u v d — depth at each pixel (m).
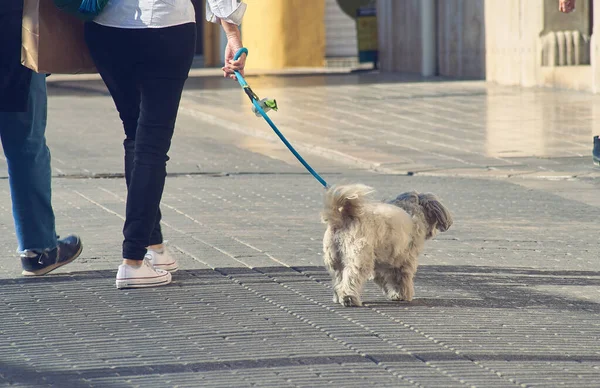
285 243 13.16
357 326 9.34
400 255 10.05
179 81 10.43
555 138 24.48
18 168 10.96
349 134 25.97
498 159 21.41
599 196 17.09
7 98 10.34
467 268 11.84
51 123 30.06
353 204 9.77
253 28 55.72
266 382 7.76
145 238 10.63
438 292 10.67
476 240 13.49
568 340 8.98
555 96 35.28
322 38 55.50
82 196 17.03
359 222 9.78
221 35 59.22
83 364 8.20
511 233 13.97
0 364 8.20
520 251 12.83
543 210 15.79
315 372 8.00
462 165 20.69
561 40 38.84
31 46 10.19
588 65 38.16
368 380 7.81
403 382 7.77
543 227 14.44
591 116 28.84
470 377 7.89
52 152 23.48
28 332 9.09
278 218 15.03
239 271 11.50
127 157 11.09
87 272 11.41
